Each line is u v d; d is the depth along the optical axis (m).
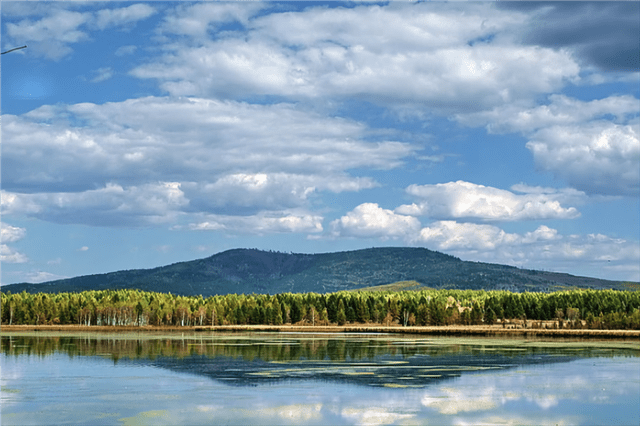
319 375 100.62
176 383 91.88
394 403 75.56
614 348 158.12
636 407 73.88
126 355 138.12
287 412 70.44
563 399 78.69
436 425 64.75
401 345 171.25
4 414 69.69
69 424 65.00
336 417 67.94
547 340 196.62
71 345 172.00
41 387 88.25
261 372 104.94
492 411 71.25
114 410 71.69
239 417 67.94
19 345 172.00
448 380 94.69
